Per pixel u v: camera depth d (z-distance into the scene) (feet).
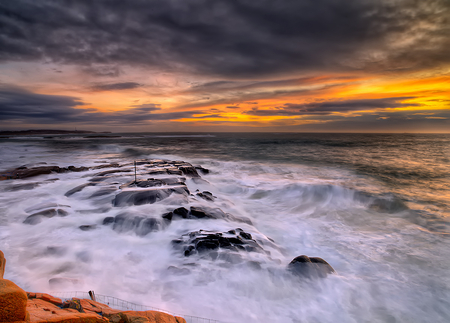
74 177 49.83
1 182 44.96
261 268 18.93
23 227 25.62
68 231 24.86
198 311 14.38
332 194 43.01
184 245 21.93
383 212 36.17
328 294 16.87
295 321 14.44
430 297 16.99
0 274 9.19
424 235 27.55
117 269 18.45
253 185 50.24
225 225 27.45
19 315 6.89
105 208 31.07
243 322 13.96
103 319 9.16
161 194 34.45
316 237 27.25
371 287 17.80
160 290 16.11
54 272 17.54
